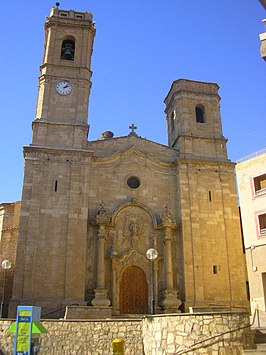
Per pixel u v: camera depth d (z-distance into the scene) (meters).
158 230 39.59
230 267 38.72
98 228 38.28
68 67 43.56
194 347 17.56
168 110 49.66
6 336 22.20
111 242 38.28
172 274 37.69
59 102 42.00
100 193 39.91
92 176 40.19
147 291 37.41
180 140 43.38
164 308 36.03
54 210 37.38
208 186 41.62
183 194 40.53
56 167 38.94
